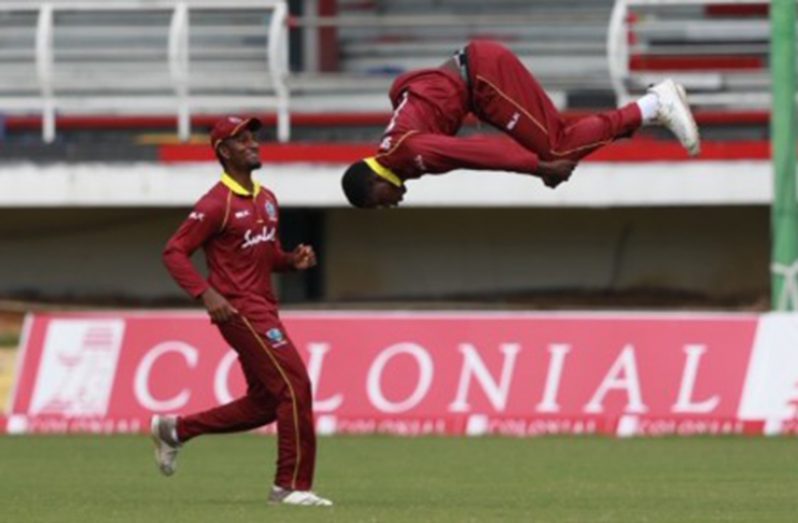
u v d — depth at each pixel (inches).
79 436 2353.6
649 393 2295.8
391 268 2994.6
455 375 2343.8
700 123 2864.2
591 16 2797.7
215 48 2974.9
